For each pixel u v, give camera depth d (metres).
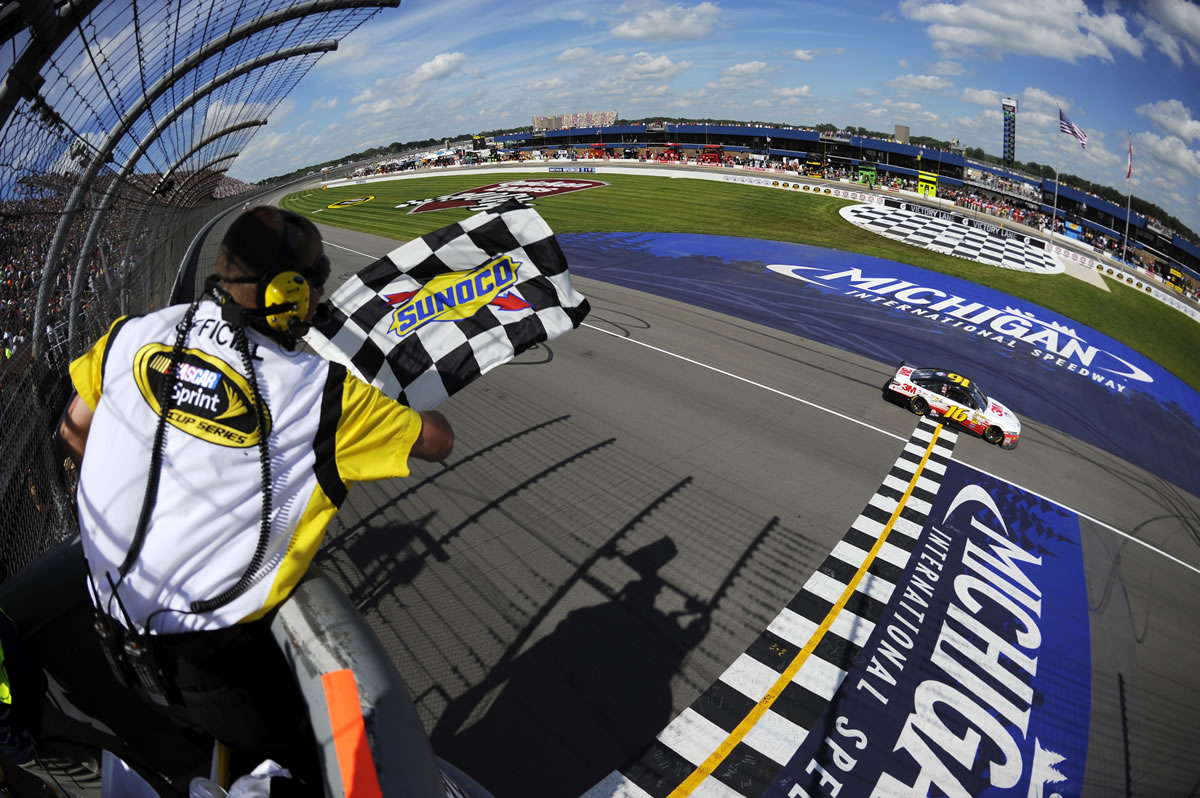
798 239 33.97
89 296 6.43
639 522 10.22
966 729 7.50
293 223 1.02
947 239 37.34
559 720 6.92
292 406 1.00
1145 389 20.62
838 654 8.20
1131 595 10.39
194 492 0.97
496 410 13.71
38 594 1.35
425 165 79.50
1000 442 14.16
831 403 15.39
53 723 1.26
